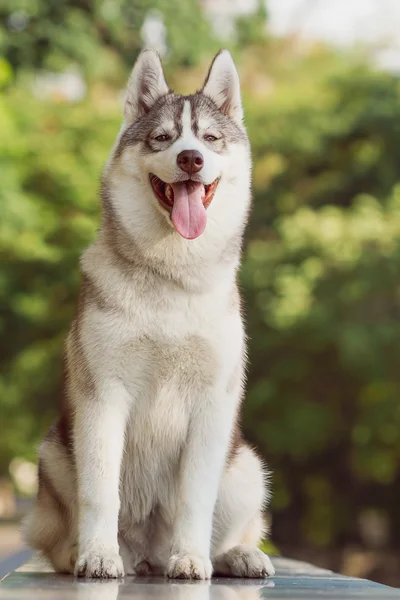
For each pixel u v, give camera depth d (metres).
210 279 5.51
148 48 6.06
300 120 23.36
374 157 23.52
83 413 5.39
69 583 4.79
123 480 5.71
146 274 5.47
